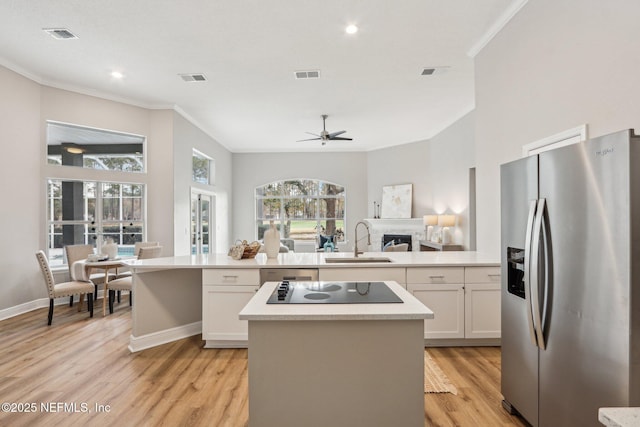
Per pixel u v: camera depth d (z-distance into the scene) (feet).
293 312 5.59
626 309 4.58
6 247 14.43
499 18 11.12
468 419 7.20
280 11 10.59
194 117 21.65
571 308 5.45
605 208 4.87
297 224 32.17
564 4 8.58
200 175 25.34
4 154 14.32
